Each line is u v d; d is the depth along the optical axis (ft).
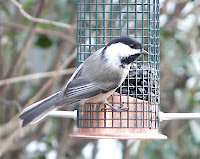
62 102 30.60
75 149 46.70
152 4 35.70
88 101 32.55
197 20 42.57
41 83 45.68
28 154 45.09
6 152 44.32
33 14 45.83
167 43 43.06
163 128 46.50
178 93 44.60
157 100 35.22
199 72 41.47
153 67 35.17
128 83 33.68
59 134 45.75
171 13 44.32
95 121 33.35
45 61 48.80
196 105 44.45
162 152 42.47
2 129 41.96
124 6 40.88
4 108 46.68
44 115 29.99
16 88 47.14
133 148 46.57
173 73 45.52
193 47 41.98
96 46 35.47
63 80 44.32
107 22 41.01
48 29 44.09
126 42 31.14
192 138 42.55
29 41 42.19
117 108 32.99
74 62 44.32
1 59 46.55
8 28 45.68
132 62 34.14
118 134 32.14
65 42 44.65
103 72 31.14
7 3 45.98
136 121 33.24
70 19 44.37
